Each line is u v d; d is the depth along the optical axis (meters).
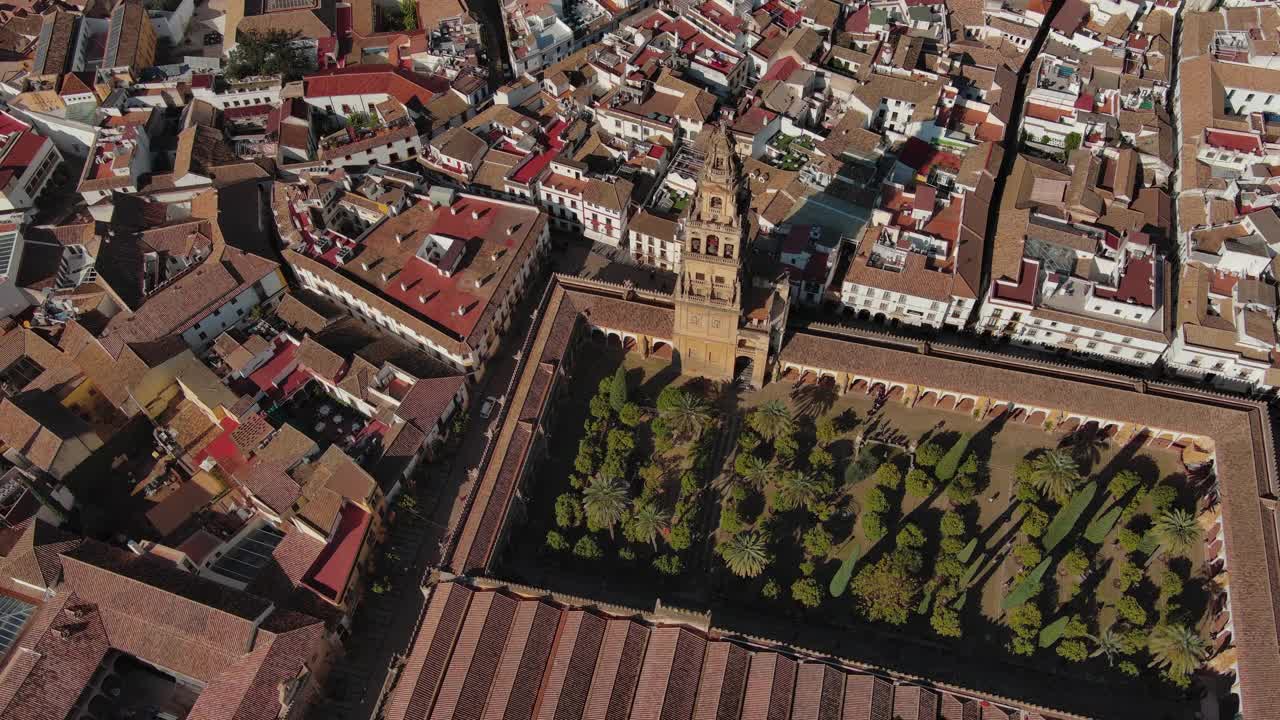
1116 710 127.88
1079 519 146.75
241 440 154.25
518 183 191.62
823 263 172.38
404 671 124.56
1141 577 138.12
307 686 127.88
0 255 179.62
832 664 123.56
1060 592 138.00
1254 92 199.38
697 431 155.25
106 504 153.62
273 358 167.50
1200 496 148.25
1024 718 118.25
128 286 173.88
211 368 164.38
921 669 132.50
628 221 189.25
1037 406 151.75
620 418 159.25
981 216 177.75
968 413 160.25
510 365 173.25
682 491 150.62
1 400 160.38
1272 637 123.19
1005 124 199.62
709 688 122.12
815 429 159.38
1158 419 147.75
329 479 142.50
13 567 134.88
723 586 141.75
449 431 160.75
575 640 125.88
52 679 124.94
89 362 162.38
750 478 151.25
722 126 127.94
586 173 191.50
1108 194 182.25
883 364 156.88
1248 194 175.25
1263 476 138.88
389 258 177.75
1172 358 159.50
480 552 135.00
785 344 160.12
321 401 166.88
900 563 136.88
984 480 151.25
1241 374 156.25
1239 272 164.25
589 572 144.25
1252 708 120.00
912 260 169.12
